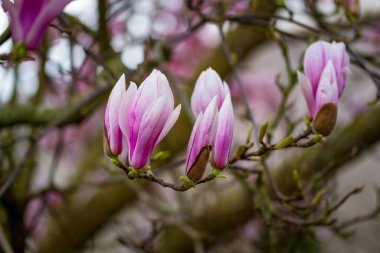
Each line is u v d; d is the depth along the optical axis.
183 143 1.54
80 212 1.49
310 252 1.34
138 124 0.63
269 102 1.98
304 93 0.70
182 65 1.83
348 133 1.40
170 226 1.35
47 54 1.22
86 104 1.03
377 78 0.87
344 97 1.70
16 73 1.27
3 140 1.21
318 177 1.01
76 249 1.57
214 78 0.67
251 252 1.59
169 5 1.66
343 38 0.88
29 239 1.23
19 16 0.62
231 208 1.45
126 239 1.31
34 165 1.25
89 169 1.74
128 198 1.58
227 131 0.64
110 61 1.18
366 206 2.11
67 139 1.89
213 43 1.84
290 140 0.71
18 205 1.20
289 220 0.89
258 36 1.60
